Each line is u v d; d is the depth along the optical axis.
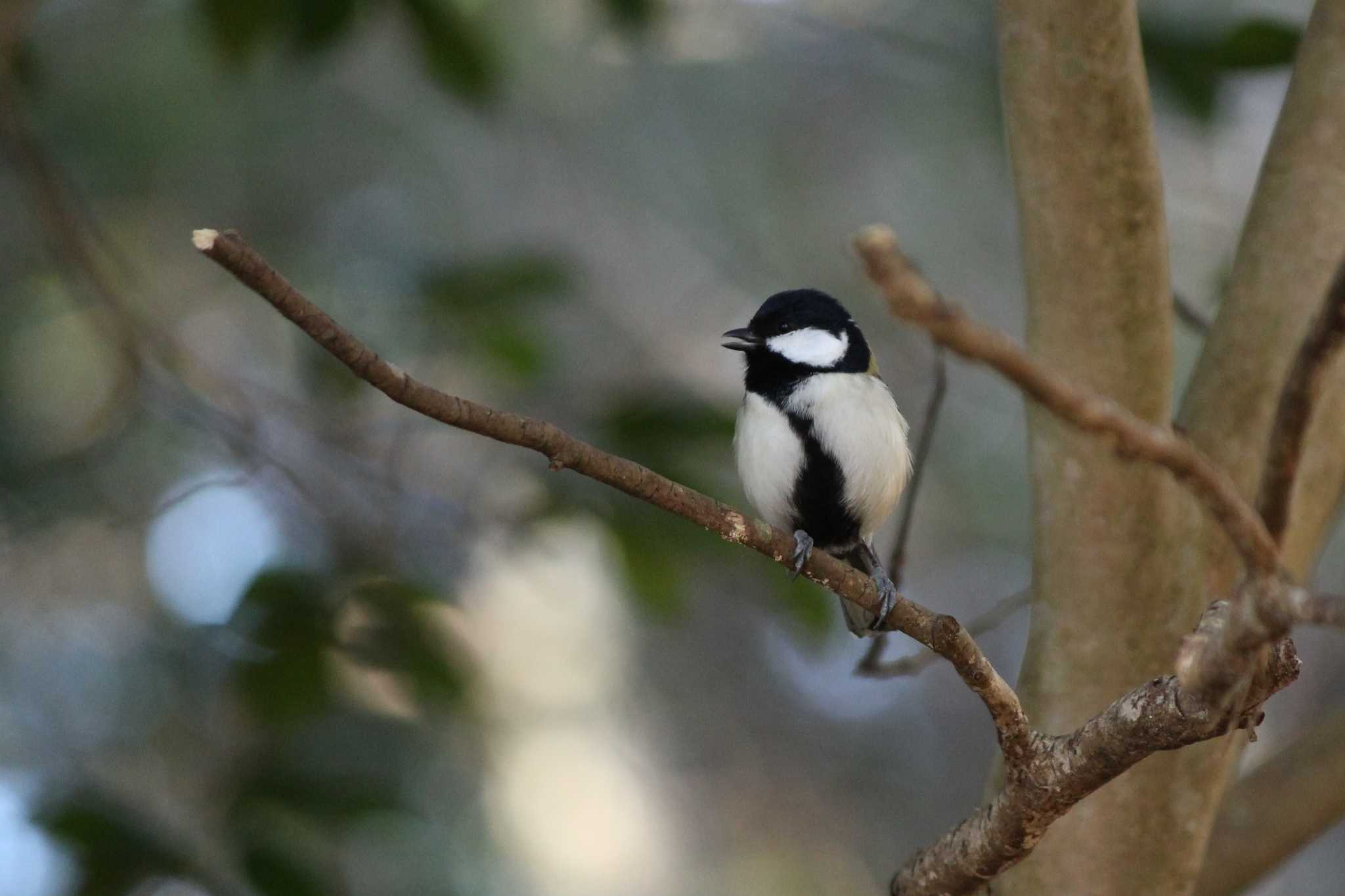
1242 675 3.63
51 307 13.16
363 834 9.41
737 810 17.64
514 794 14.36
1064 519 6.01
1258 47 8.24
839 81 17.83
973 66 9.89
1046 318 5.91
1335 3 6.16
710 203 17.84
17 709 13.31
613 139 17.56
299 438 11.88
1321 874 18.44
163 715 12.74
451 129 16.67
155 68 14.16
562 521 8.38
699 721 17.80
